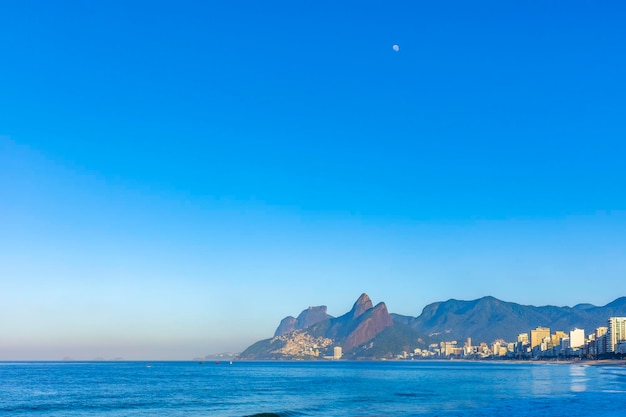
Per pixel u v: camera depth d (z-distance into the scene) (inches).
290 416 3710.6
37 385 7529.5
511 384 7347.4
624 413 3801.7
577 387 6545.3
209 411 4089.6
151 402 4859.7
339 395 5585.6
